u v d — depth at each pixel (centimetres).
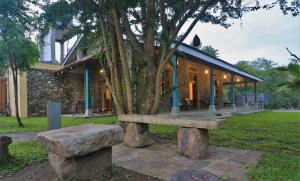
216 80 1656
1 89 1377
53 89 1302
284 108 1914
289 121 866
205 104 1423
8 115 1240
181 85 1259
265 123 803
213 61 1077
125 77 527
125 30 555
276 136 544
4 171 312
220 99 1680
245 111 1408
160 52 542
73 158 260
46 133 287
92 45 718
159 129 663
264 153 387
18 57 799
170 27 526
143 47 562
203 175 195
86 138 260
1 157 336
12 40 663
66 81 1356
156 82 524
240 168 311
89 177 270
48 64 1297
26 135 602
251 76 1573
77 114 1236
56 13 521
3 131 662
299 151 405
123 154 390
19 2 486
